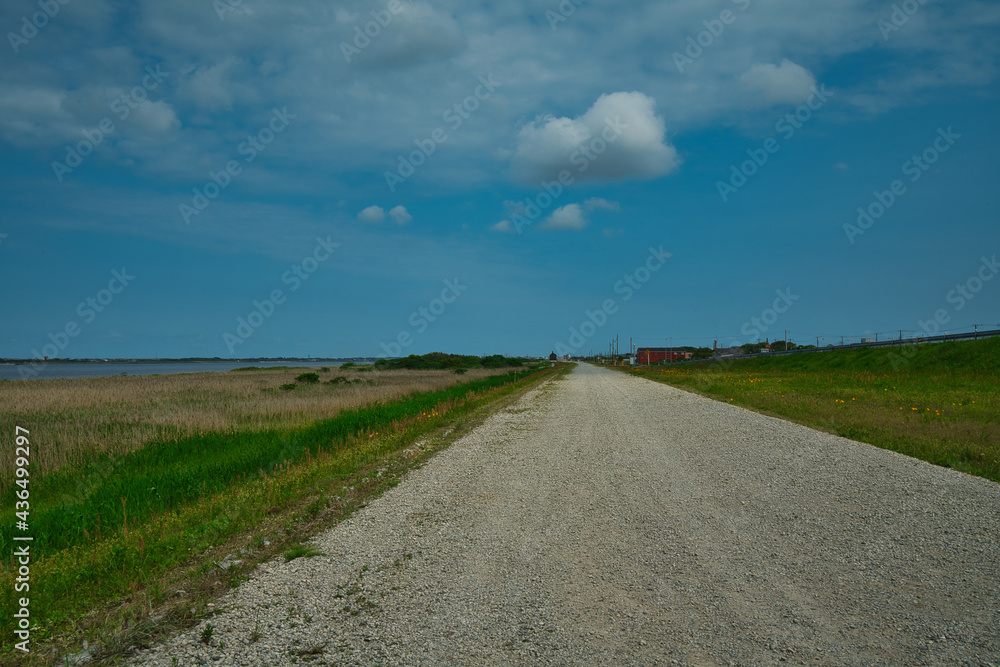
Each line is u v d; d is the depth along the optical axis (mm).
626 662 3447
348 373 57219
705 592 4449
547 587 4609
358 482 8648
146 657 3561
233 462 10633
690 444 11391
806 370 42844
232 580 4789
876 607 4109
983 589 4363
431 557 5340
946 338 36219
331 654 3588
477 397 25500
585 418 16609
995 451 9312
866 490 7340
